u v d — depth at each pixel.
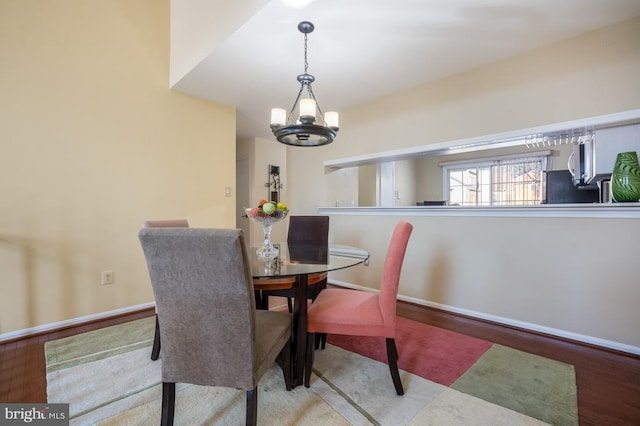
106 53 2.68
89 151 2.59
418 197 6.86
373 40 2.20
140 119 2.88
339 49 2.32
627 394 1.58
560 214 2.28
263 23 1.99
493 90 2.58
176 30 2.92
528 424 1.36
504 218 2.55
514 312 2.50
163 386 1.25
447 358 1.96
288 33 2.10
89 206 2.59
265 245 2.21
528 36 2.19
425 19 1.97
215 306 1.14
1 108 2.20
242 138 5.30
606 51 2.09
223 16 2.22
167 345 1.22
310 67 2.61
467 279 2.75
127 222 2.80
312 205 4.18
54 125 2.42
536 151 5.25
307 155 4.27
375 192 5.68
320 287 2.38
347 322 1.59
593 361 1.93
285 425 1.34
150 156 2.95
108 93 2.69
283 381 1.70
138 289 2.87
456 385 1.66
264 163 5.28
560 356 2.00
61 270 2.46
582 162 2.57
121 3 2.78
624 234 2.04
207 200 3.38
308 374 1.63
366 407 1.47
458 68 2.66
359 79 2.87
